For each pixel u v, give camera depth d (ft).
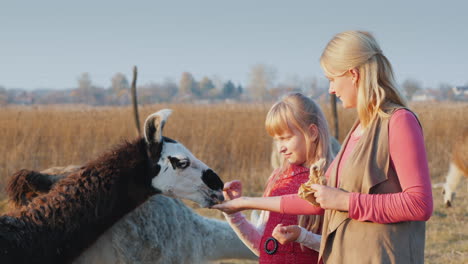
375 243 6.25
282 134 8.41
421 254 6.38
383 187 6.30
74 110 49.96
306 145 8.36
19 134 37.47
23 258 9.54
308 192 6.64
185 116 47.50
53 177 13.15
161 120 10.56
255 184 32.04
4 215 10.28
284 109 8.30
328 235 6.81
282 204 7.49
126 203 10.77
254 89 184.75
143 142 10.98
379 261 6.19
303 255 8.13
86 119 42.57
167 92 155.63
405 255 6.19
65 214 10.07
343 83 6.81
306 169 8.46
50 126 38.81
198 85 260.42
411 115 6.31
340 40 6.74
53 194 10.37
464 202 27.53
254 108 53.36
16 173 12.93
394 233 6.23
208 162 34.96
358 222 6.43
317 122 8.37
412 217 5.98
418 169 6.04
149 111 50.21
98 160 10.79
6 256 9.30
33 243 9.71
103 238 11.55
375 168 6.29
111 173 10.55
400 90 6.66
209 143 37.40
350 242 6.45
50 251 9.91
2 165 30.91
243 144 36.68
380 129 6.41
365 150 6.42
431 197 6.02
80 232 10.23
